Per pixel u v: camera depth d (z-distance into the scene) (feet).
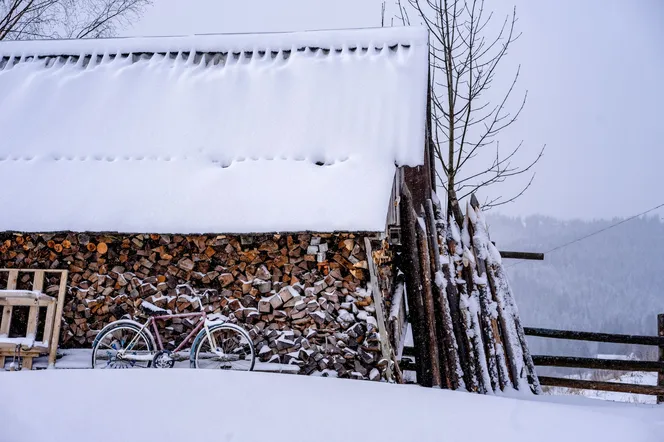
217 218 22.90
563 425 15.99
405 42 30.01
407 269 25.52
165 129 26.91
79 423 14.51
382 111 26.48
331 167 24.36
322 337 22.59
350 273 22.70
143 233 23.00
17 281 24.70
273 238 23.18
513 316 27.43
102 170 25.40
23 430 14.02
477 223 27.91
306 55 29.91
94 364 22.63
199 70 29.86
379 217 21.84
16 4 58.03
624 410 18.56
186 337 22.93
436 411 16.49
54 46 31.89
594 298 240.94
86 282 24.36
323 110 26.84
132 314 24.16
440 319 24.47
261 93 28.02
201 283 24.03
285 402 16.38
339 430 14.83
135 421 14.75
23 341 22.53
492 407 17.15
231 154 25.66
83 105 28.43
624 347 132.87
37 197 24.41
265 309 23.02
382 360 22.02
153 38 31.76
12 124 27.73
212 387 17.15
